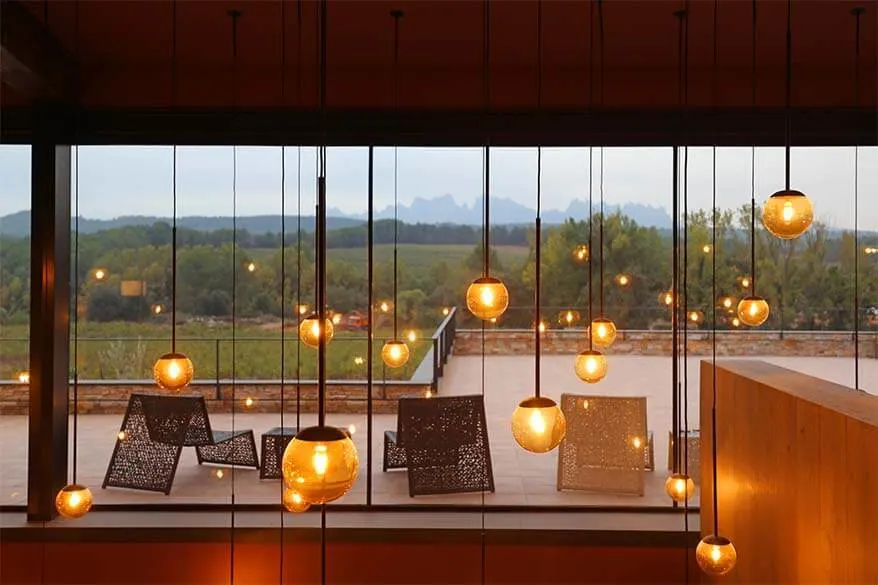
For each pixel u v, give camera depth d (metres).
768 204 2.79
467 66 5.60
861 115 5.52
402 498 5.73
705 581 5.05
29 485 5.50
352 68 5.62
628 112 5.59
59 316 5.61
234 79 4.75
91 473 5.96
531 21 4.81
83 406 6.07
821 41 5.08
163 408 5.82
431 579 5.37
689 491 3.74
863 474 2.90
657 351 5.79
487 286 2.71
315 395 6.04
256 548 5.40
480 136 5.68
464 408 5.78
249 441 6.05
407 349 4.77
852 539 2.98
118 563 5.41
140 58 5.46
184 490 5.84
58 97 5.36
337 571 5.38
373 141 5.71
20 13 4.58
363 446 6.01
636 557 5.31
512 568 5.35
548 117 5.61
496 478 5.93
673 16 4.68
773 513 3.80
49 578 5.39
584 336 5.87
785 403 3.66
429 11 4.66
